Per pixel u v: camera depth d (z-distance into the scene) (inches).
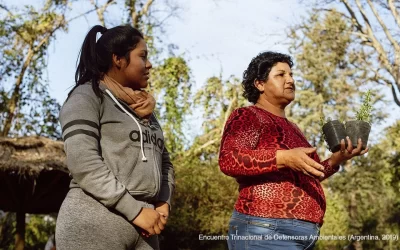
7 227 700.7
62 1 788.0
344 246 786.8
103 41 104.4
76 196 95.3
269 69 136.2
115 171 97.1
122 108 100.7
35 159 408.2
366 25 820.0
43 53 789.2
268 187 125.2
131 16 809.5
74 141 93.1
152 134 105.0
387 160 831.1
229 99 793.6
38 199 446.6
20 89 778.2
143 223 94.8
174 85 776.9
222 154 125.8
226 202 601.3
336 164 127.0
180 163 671.8
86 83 101.1
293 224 123.0
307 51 1147.9
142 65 105.1
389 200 916.6
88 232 92.8
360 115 123.2
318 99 1155.3
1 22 767.1
